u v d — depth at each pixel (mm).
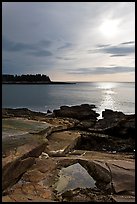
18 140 8539
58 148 11305
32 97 82938
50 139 12703
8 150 7371
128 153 13883
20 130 10273
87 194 6723
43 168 8094
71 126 18234
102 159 9938
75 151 12195
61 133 14484
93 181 7496
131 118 19578
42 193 6547
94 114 28500
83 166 8430
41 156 9336
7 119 12633
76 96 94000
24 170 7570
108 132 18641
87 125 19844
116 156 11586
